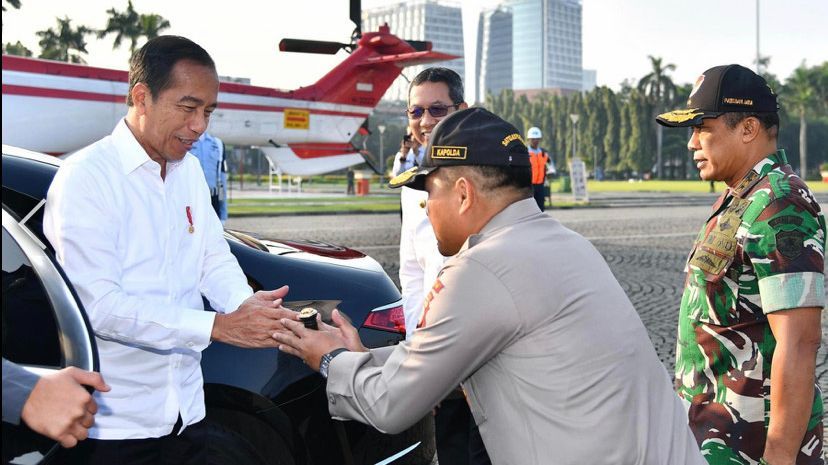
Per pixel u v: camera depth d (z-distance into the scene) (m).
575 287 1.57
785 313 1.93
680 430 1.64
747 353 2.06
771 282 1.94
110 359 2.01
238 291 2.25
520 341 1.55
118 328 1.92
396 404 1.62
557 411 1.54
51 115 14.91
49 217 1.94
